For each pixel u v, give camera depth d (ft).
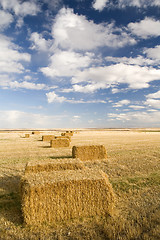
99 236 14.40
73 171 21.53
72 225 16.16
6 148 68.18
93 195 17.85
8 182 27.68
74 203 17.42
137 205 19.63
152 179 28.73
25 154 54.34
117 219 16.76
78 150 47.47
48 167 27.78
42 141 100.22
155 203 20.18
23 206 16.28
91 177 18.66
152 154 51.70
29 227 15.80
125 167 36.40
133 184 26.40
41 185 16.76
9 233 14.89
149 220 16.61
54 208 16.87
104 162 42.22
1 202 20.71
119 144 77.97
